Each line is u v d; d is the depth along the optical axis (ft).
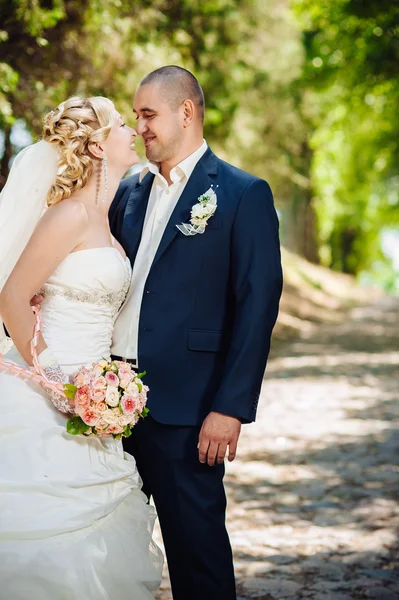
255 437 28.27
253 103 60.54
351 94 65.10
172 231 11.73
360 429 29.48
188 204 11.84
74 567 9.79
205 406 11.57
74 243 10.66
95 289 10.80
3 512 9.88
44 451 10.27
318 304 87.76
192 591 11.60
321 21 60.85
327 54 63.62
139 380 10.53
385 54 58.39
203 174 11.97
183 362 11.64
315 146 89.30
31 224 10.55
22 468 10.13
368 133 89.86
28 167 10.57
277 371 45.16
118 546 10.30
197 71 42.68
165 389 11.60
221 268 11.69
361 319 81.25
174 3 36.96
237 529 18.39
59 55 30.09
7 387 10.53
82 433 10.39
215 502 11.65
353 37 59.21
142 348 11.66
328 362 48.98
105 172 11.09
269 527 18.52
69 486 10.17
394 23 55.21
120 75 32.19
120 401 10.27
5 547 9.75
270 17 55.06
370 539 17.61
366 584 15.12
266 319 11.32
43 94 29.14
